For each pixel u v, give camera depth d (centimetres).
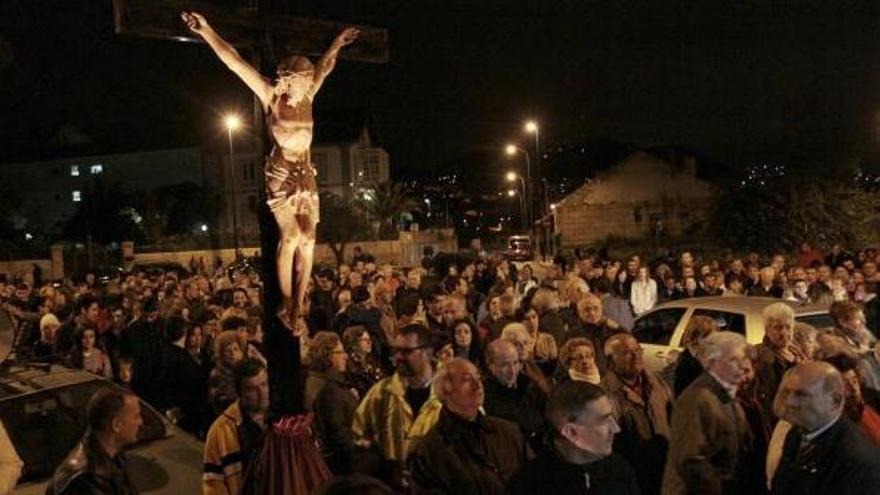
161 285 1738
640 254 4184
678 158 5106
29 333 1247
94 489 414
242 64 371
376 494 212
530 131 4694
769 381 599
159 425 641
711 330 636
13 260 4412
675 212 5041
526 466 391
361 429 535
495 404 570
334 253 4941
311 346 621
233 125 3991
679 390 645
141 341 950
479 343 813
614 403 558
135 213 5659
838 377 425
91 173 6375
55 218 6469
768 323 630
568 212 5066
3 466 425
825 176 3369
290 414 388
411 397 539
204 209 5753
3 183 5950
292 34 397
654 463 558
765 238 3412
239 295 1184
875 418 538
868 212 3391
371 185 5800
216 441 487
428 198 7725
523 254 4928
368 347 718
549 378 703
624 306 1153
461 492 438
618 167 5100
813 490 422
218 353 674
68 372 675
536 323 786
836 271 1361
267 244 379
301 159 374
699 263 1777
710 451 496
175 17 367
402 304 979
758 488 532
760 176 3862
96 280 2373
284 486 381
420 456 453
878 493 407
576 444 374
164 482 572
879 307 1003
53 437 592
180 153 6209
